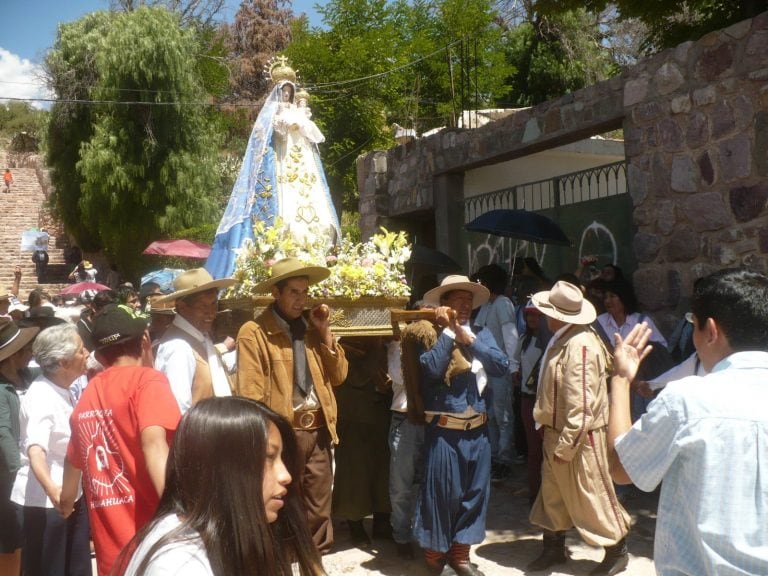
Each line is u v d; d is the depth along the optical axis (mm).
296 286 4922
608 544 4758
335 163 22344
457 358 4918
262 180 6301
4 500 4277
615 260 8352
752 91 6562
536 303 5129
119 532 3174
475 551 5605
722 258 6848
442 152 11141
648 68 7562
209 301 4488
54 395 4164
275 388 4938
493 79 23859
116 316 3551
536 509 5191
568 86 24781
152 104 22719
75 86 24594
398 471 5465
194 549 1819
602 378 4906
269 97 6602
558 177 9297
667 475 2197
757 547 1968
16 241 30453
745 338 2232
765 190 6477
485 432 5051
